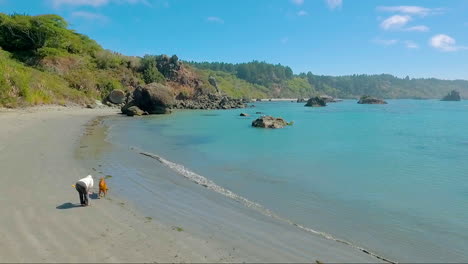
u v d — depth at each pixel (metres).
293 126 38.12
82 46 80.44
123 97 63.16
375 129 37.12
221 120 43.31
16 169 12.80
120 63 83.00
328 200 11.08
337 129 35.97
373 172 15.40
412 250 7.57
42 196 9.84
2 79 37.56
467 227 8.92
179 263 6.34
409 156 19.98
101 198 9.99
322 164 17.05
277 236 7.98
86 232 7.50
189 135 27.42
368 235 8.34
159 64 90.94
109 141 21.64
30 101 41.25
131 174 13.28
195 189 11.70
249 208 9.98
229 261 6.58
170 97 52.91
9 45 66.25
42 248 6.65
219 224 8.56
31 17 67.56
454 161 18.45
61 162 14.41
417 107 111.38
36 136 21.16
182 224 8.41
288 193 11.76
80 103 54.56
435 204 10.81
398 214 9.86
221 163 16.64
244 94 195.12
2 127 23.70
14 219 8.05
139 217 8.67
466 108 105.94
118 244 7.00
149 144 21.86
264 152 20.20
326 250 7.36
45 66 62.94
